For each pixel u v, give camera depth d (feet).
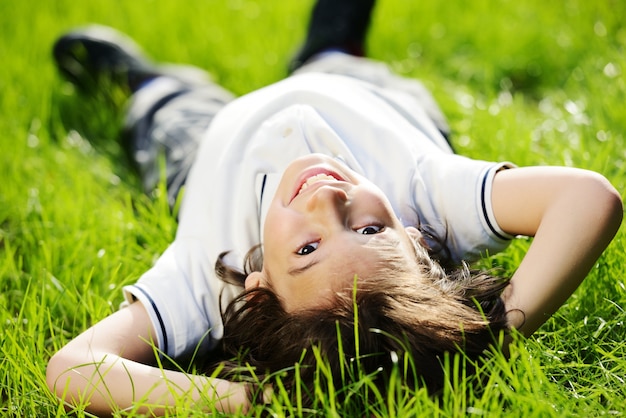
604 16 10.97
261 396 5.32
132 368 5.49
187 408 5.16
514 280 5.62
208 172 6.91
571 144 8.15
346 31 9.48
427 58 11.13
